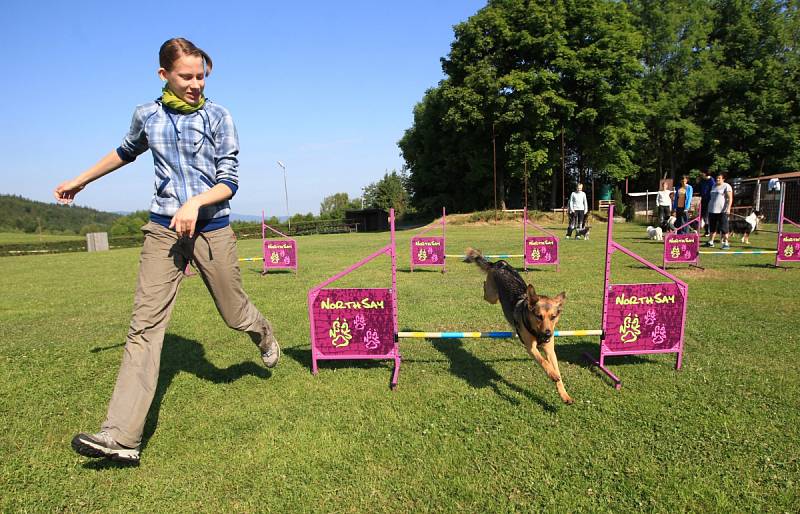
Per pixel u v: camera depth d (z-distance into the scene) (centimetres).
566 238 1709
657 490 251
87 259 1820
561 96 3078
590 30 3092
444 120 3191
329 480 266
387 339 419
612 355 445
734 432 305
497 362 445
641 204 3250
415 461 282
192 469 279
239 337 539
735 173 3644
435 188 4094
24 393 390
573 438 304
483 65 3039
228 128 304
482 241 1839
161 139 286
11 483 267
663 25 3516
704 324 535
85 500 253
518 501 245
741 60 3684
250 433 318
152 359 281
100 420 343
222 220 307
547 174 3266
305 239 2641
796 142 3300
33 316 688
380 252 415
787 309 592
